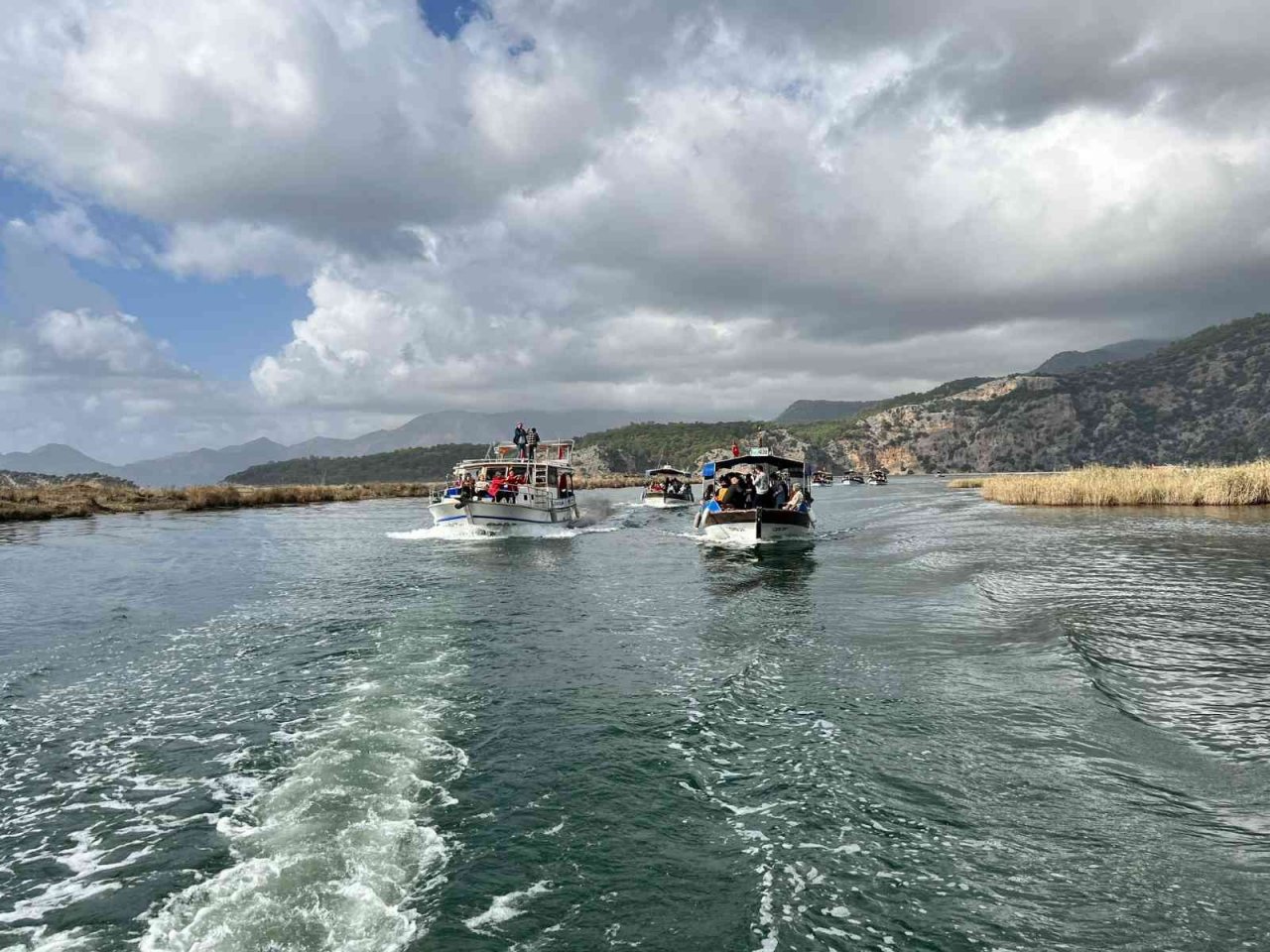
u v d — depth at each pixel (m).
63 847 5.60
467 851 5.34
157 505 54.31
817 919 4.43
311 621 13.95
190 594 17.11
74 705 9.06
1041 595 14.42
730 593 16.42
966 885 4.75
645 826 5.67
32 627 13.60
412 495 86.75
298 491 69.00
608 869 5.07
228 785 6.67
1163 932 4.19
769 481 31.05
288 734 7.95
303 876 5.05
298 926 4.46
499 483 32.81
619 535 33.22
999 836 5.34
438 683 9.68
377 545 28.53
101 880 5.11
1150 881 4.71
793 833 5.49
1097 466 45.72
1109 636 10.91
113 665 10.88
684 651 11.18
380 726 8.08
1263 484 35.66
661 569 20.94
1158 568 17.34
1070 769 6.42
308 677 10.15
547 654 11.16
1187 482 37.47
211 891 4.91
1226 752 6.69
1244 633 10.99
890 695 8.60
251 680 10.04
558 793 6.28
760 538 27.03
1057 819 5.56
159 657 11.31
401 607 15.27
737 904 4.62
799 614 13.74
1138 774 6.29
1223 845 5.11
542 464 35.00
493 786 6.45
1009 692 8.54
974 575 17.39
